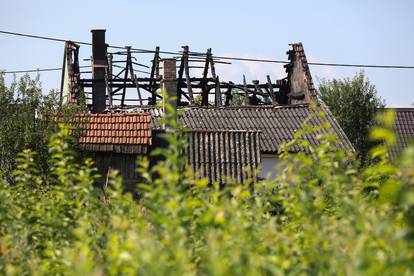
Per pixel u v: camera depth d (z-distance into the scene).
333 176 18.75
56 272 18.44
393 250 13.80
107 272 16.12
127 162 61.88
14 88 57.59
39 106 57.69
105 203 22.05
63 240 20.11
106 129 62.66
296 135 20.92
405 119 108.06
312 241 16.47
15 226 20.59
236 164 66.38
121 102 96.75
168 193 16.73
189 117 84.69
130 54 98.31
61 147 22.16
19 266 18.47
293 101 97.94
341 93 106.88
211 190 20.02
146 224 19.14
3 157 54.72
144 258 13.60
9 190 22.95
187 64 97.38
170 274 13.58
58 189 21.33
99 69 97.12
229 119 84.81
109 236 17.89
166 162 17.34
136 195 60.94
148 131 63.38
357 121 105.75
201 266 15.62
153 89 96.38
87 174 21.06
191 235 17.52
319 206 18.58
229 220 16.09
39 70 58.94
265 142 78.44
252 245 15.88
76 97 90.62
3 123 55.03
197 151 66.38
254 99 100.88
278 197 20.03
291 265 15.62
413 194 12.30
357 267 12.70
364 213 15.89
